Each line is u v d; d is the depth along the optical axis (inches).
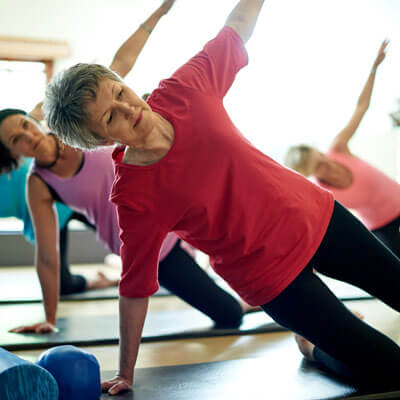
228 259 61.8
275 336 99.0
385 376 62.7
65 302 130.3
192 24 213.6
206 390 68.4
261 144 210.8
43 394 56.5
